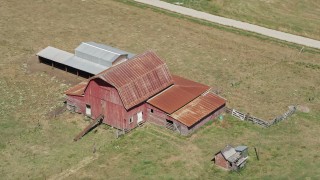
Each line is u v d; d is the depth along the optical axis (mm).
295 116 77750
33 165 66250
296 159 67938
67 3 115125
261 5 114438
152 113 74438
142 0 117812
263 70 91062
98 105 74125
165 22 107938
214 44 99812
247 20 109625
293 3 115812
